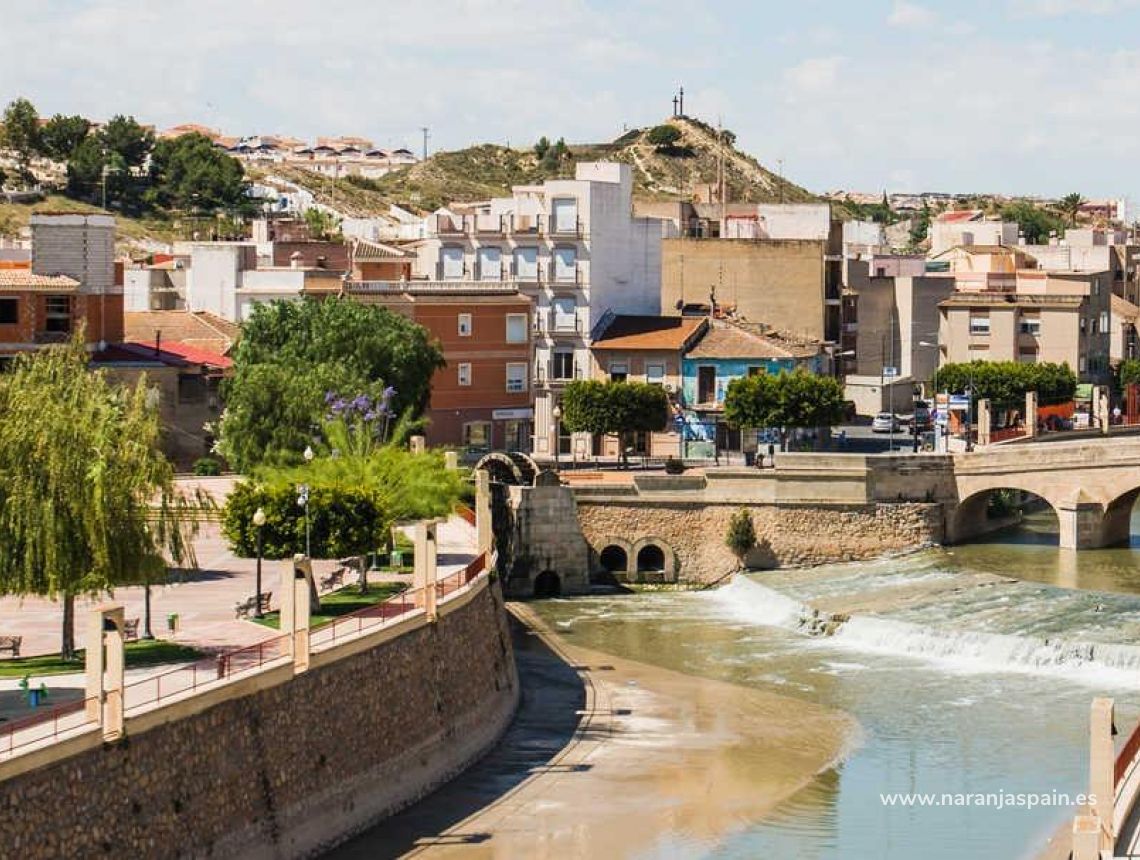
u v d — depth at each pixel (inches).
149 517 3575.3
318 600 4099.4
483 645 4192.9
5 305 6072.8
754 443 7426.2
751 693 4539.9
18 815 2618.1
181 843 2933.1
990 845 3393.2
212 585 4360.2
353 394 5895.7
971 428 7529.5
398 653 3683.6
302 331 6515.8
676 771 3870.6
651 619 5492.1
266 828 3152.1
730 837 3449.8
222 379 6412.4
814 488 6058.1
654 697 4503.0
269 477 4921.3
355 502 4266.7
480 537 4773.6
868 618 5152.6
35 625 3818.9
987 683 4611.2
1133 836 2513.5
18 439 3368.6
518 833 3462.1
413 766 3673.7
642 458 7273.6
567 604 5767.7
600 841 3422.7
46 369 3590.1
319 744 3353.8
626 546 6028.5
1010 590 5442.9
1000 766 3895.2
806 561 6058.1
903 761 3941.9
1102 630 4913.9
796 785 3774.6
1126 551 6112.2
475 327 7377.0
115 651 2819.9
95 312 6456.7
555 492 5969.5
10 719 2989.7
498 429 7436.0
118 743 2822.3
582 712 4360.2
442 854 3334.2
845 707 4399.6
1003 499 6628.9
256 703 3181.6
